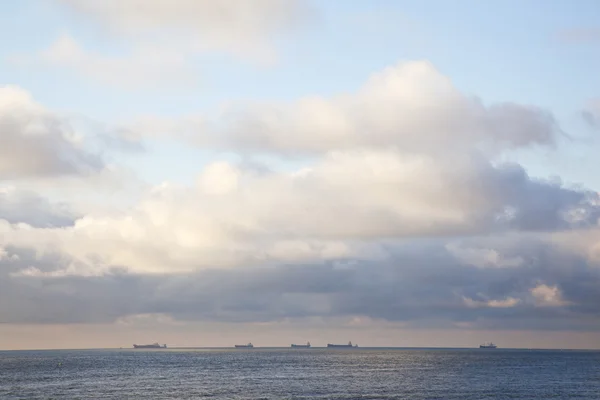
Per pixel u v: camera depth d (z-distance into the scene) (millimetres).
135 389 149875
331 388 151125
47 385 163250
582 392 140875
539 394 136125
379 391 142750
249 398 128000
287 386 157500
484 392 140250
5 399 127562
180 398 128250
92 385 162750
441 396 131625
